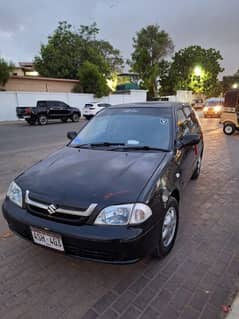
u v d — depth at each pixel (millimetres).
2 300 2174
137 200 2141
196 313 2023
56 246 2223
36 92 21609
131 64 42562
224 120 11906
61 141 10406
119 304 2117
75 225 2133
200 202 4160
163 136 3291
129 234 2053
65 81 25750
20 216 2359
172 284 2336
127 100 29359
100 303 2133
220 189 4750
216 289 2273
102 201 2121
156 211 2275
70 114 19641
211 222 3510
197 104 35500
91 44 32562
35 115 17234
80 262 2637
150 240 2217
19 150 8594
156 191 2320
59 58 29266
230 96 11609
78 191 2232
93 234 2057
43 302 2148
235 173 5738
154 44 40562
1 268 2572
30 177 2605
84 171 2559
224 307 2076
